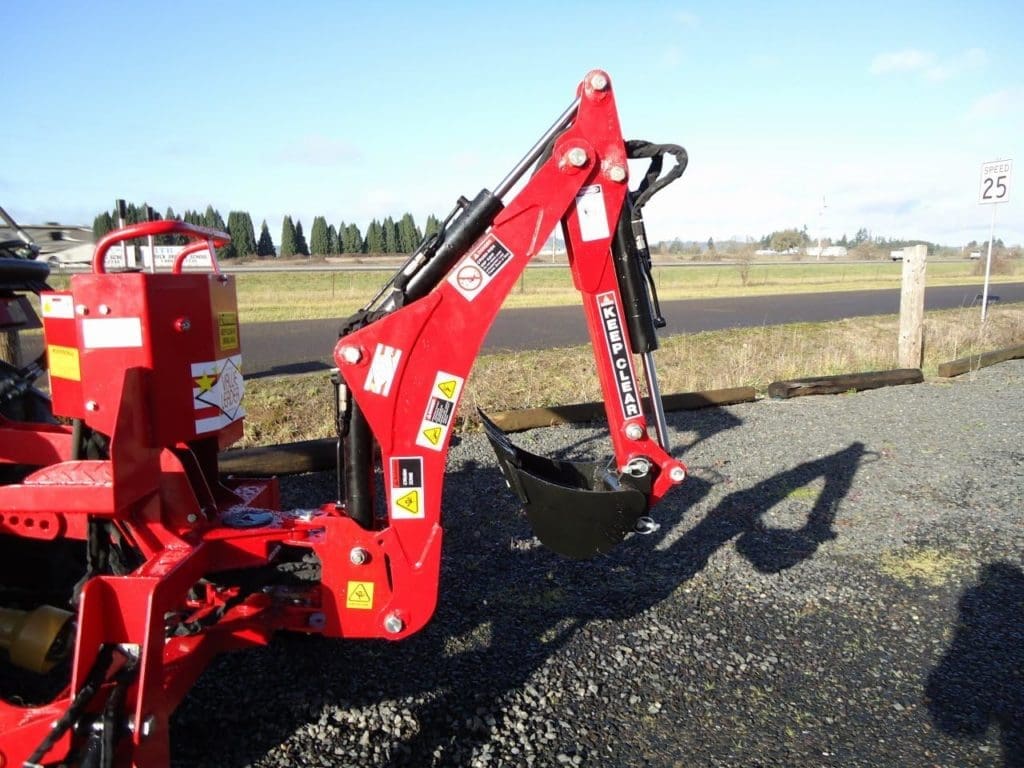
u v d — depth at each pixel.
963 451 7.10
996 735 3.17
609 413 3.09
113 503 2.47
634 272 3.00
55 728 2.21
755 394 9.24
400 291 2.87
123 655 2.46
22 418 3.67
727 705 3.33
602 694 3.37
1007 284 35.59
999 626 4.02
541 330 15.78
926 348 12.99
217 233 3.09
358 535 2.90
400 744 2.98
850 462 6.70
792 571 4.61
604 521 3.04
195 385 2.80
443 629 3.83
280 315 19.42
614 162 2.87
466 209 2.85
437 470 2.88
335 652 3.58
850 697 3.41
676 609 4.12
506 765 2.90
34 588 3.20
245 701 3.20
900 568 4.68
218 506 3.28
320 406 7.98
